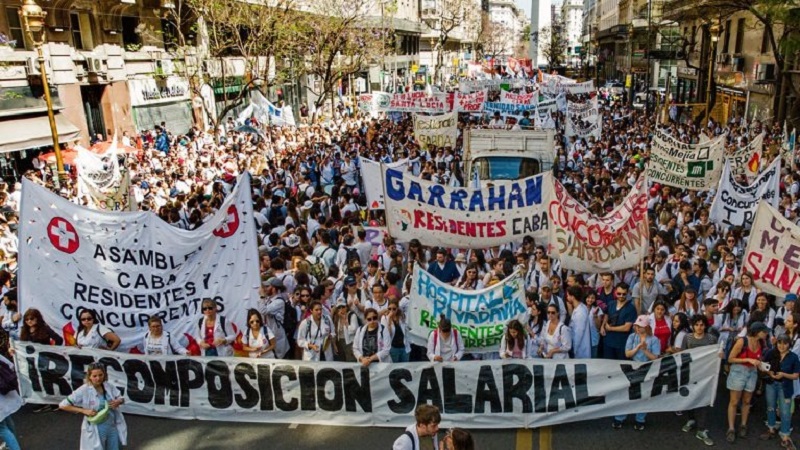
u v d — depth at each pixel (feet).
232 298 29.48
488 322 28.89
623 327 28.60
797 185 52.80
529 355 27.94
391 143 92.63
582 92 126.00
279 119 98.32
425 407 18.88
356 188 64.85
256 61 100.99
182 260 29.09
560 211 32.81
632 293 33.42
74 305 29.09
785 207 46.24
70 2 85.51
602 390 26.66
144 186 63.05
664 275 35.96
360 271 33.37
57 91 85.30
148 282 29.09
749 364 25.62
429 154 79.10
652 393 26.55
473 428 27.20
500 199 36.86
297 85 176.04
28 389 28.30
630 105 172.04
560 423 27.22
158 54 110.63
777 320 29.50
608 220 32.60
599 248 32.71
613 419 28.02
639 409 26.66
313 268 36.11
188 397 27.96
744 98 123.54
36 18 47.26
